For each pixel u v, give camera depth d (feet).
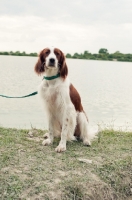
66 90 9.74
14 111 21.50
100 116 22.08
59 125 10.38
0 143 9.67
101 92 38.75
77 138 10.82
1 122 17.84
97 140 10.82
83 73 87.35
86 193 7.73
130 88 45.55
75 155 9.30
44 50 9.82
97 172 8.48
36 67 10.05
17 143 9.88
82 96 34.04
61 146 9.60
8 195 7.24
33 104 24.90
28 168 8.27
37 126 16.83
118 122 19.29
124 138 11.22
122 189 8.36
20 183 7.60
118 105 27.86
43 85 9.90
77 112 10.34
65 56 9.78
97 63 218.59
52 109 10.08
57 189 7.59
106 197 7.97
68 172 8.30
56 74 9.69
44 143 10.02
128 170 8.86
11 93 33.58
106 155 9.50
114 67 161.58
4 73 64.59
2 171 8.01
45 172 8.16
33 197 7.27
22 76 57.31
